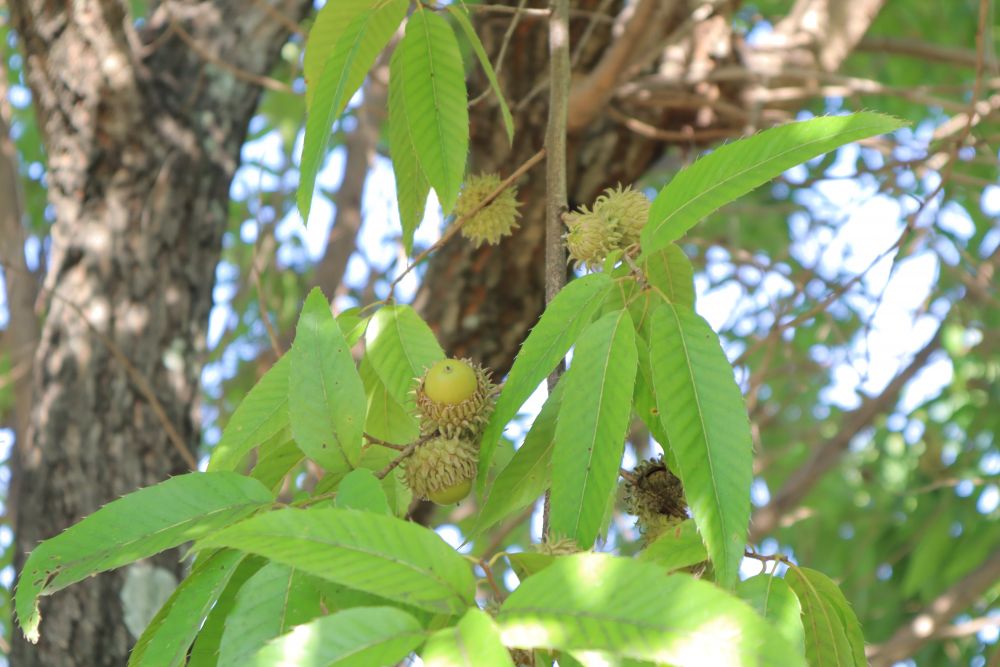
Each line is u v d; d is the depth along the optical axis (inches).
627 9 143.1
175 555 133.2
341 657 43.5
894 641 176.1
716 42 158.1
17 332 185.6
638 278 62.2
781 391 220.4
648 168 157.9
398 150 82.5
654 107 152.9
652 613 44.0
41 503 135.3
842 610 64.0
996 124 179.2
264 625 54.3
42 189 239.0
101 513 60.2
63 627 126.9
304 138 69.4
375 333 75.2
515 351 158.6
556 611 44.8
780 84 160.7
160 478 137.9
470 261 151.4
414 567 47.6
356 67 78.0
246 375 215.3
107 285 142.3
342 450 63.5
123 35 147.7
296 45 203.3
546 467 67.7
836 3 166.6
